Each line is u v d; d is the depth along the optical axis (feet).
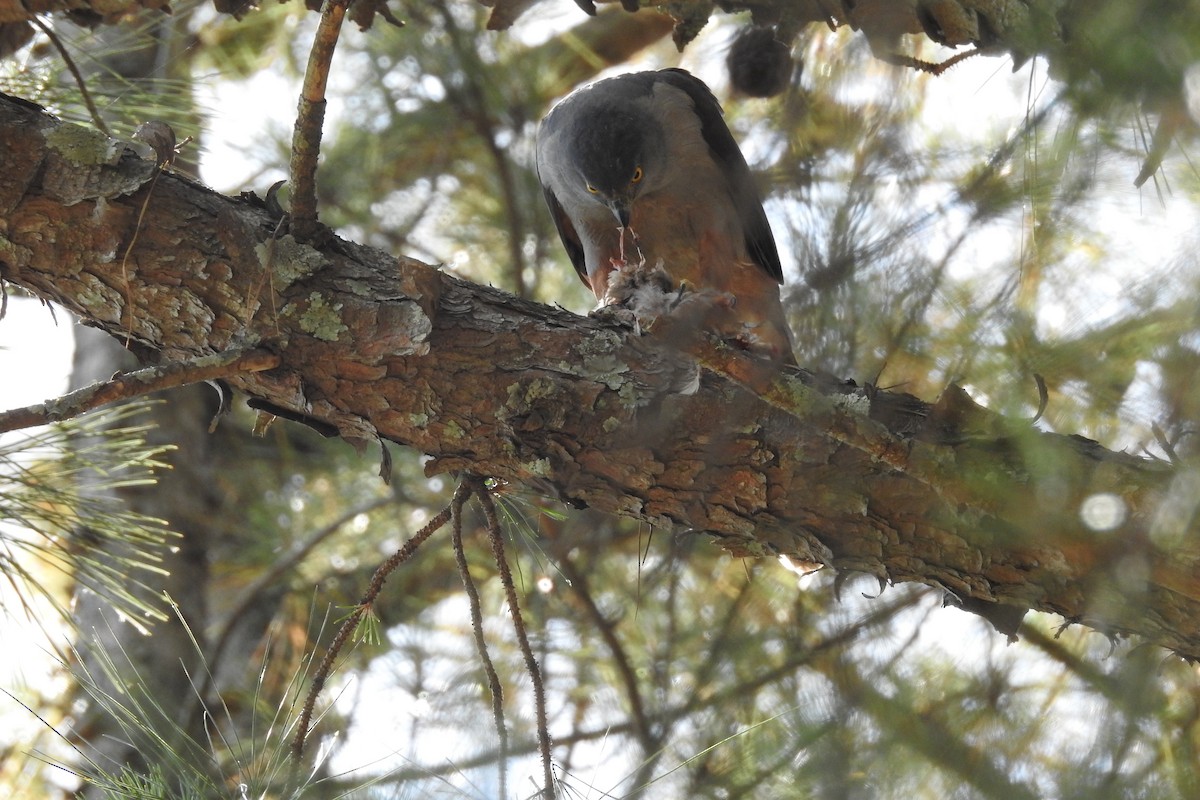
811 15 18.10
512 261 34.35
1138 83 10.00
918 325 13.57
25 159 17.43
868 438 14.70
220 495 36.78
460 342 17.53
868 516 16.88
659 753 19.85
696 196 28.35
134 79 23.82
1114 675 15.92
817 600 25.14
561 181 30.19
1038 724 18.17
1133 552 13.69
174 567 34.19
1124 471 13.48
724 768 20.26
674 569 26.78
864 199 13.50
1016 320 12.22
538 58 35.40
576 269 32.65
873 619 19.85
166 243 17.51
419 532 18.04
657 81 29.66
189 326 17.72
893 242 13.28
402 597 34.27
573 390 17.31
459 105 34.27
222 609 35.37
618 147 28.48
